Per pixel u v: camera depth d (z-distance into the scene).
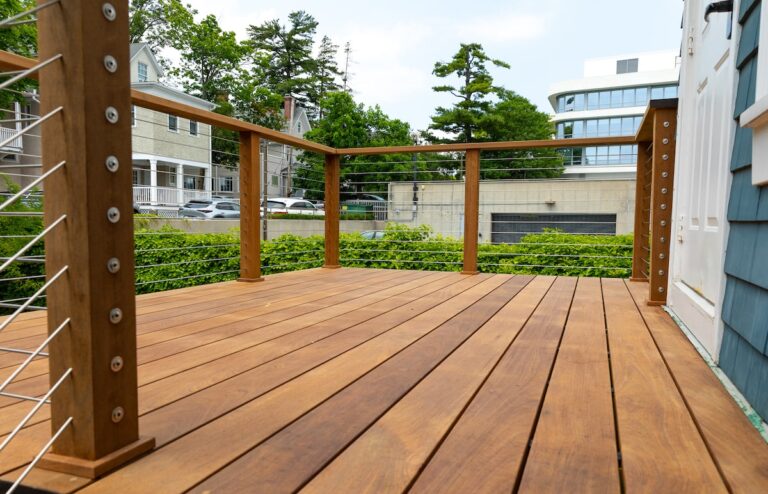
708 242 1.92
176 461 0.94
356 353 1.73
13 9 9.84
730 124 1.55
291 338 1.94
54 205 0.86
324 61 32.81
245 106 25.06
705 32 2.14
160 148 15.92
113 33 0.87
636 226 3.85
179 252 5.04
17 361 1.58
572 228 9.83
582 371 1.54
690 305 2.09
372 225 9.53
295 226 7.38
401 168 17.36
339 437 1.05
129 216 0.93
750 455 0.96
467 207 4.26
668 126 2.75
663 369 1.57
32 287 3.71
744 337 1.28
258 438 1.04
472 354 1.73
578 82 36.44
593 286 3.57
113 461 0.89
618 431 1.09
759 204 1.23
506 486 0.85
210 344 1.84
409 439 1.04
